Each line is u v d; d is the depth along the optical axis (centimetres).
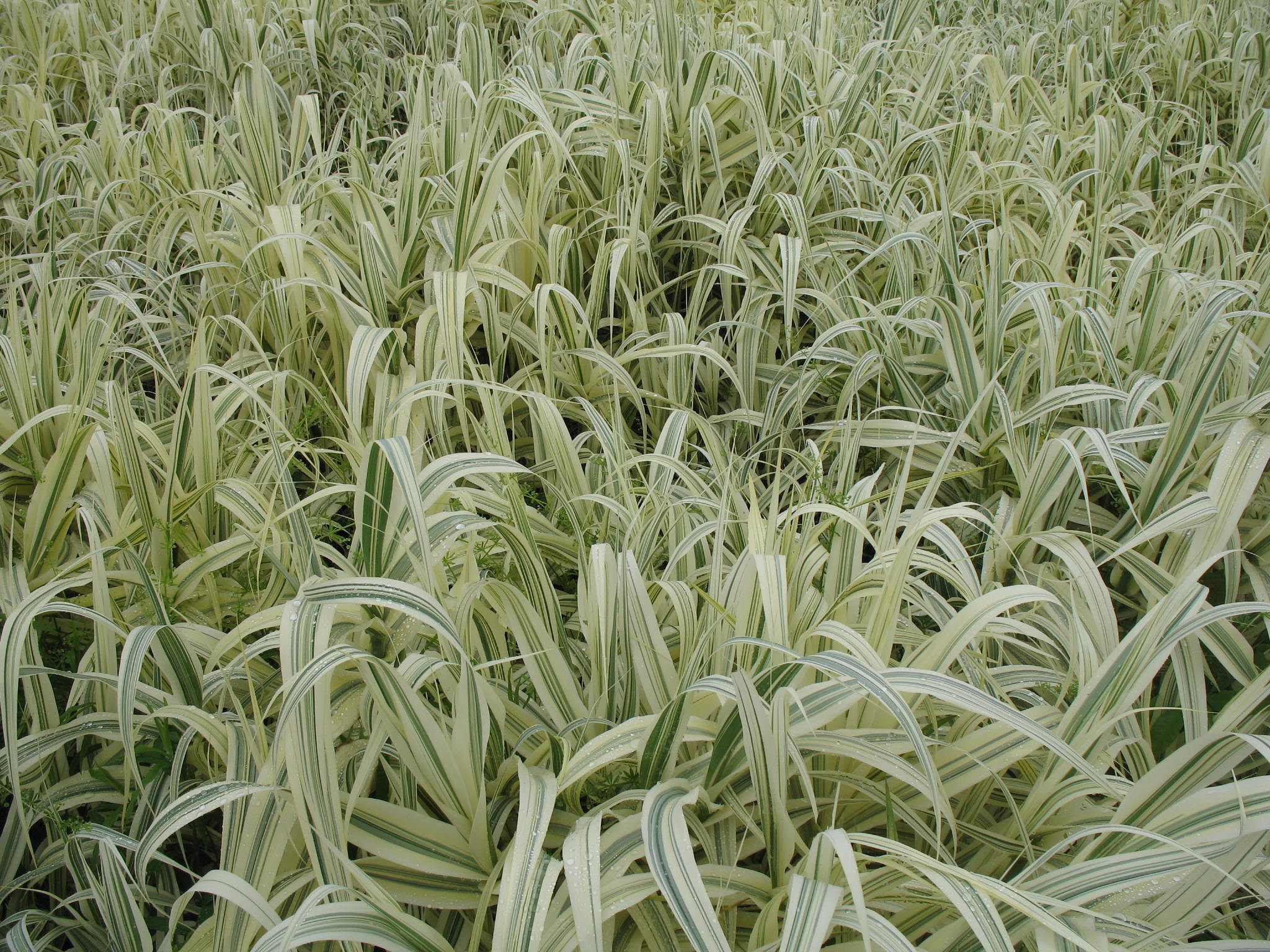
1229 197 232
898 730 90
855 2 353
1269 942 69
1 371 123
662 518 117
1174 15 335
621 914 86
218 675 97
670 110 210
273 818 79
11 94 253
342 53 294
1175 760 79
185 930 91
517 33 312
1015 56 306
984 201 221
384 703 79
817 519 122
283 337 154
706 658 99
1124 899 78
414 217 163
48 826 96
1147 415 159
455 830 84
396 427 125
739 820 90
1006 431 137
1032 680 108
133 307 141
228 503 115
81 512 114
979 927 63
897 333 175
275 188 201
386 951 72
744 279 182
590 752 81
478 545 109
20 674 89
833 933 83
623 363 163
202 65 269
